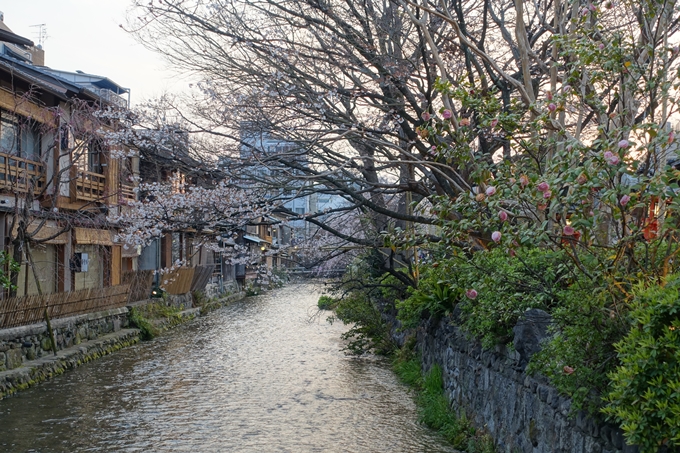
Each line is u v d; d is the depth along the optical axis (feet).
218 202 43.57
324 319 98.17
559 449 19.40
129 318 76.02
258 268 57.98
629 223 18.84
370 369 53.83
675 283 14.17
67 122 62.13
